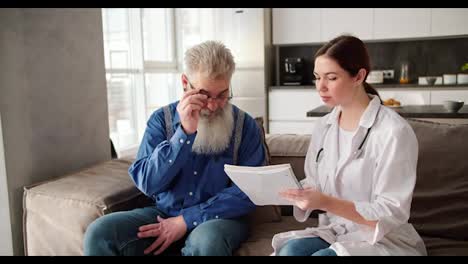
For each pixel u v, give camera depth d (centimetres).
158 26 439
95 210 145
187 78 146
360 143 132
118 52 361
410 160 122
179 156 145
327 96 132
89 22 203
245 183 132
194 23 481
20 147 166
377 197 123
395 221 117
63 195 151
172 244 151
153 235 141
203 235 136
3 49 158
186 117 141
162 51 450
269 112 502
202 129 150
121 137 369
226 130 153
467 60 480
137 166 152
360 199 133
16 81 163
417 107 324
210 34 484
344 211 120
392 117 128
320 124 152
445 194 160
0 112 157
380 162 124
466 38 477
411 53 501
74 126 195
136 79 388
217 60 140
